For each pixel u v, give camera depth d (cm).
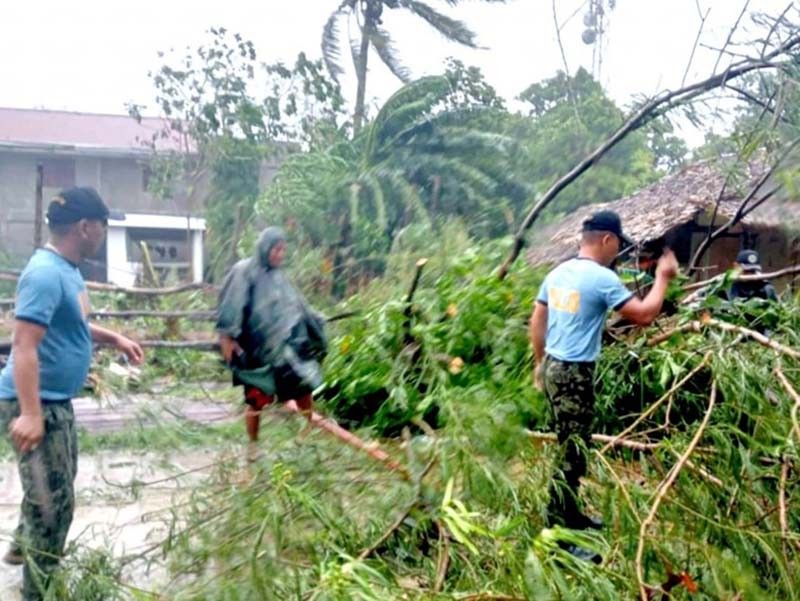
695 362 298
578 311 280
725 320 322
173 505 251
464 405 266
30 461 234
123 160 1193
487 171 738
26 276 233
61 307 239
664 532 221
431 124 810
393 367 346
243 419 332
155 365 390
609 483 257
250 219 707
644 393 321
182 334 433
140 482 273
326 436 290
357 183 689
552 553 208
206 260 767
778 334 317
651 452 276
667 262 289
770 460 249
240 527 224
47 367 239
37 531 235
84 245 249
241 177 969
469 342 348
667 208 624
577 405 278
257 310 353
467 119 847
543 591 182
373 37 1144
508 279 386
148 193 1188
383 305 390
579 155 650
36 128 1395
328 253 599
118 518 290
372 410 362
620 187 671
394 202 696
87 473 310
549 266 405
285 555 214
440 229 546
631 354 321
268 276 361
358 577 185
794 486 241
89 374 324
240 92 1001
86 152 1154
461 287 381
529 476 253
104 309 473
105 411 358
